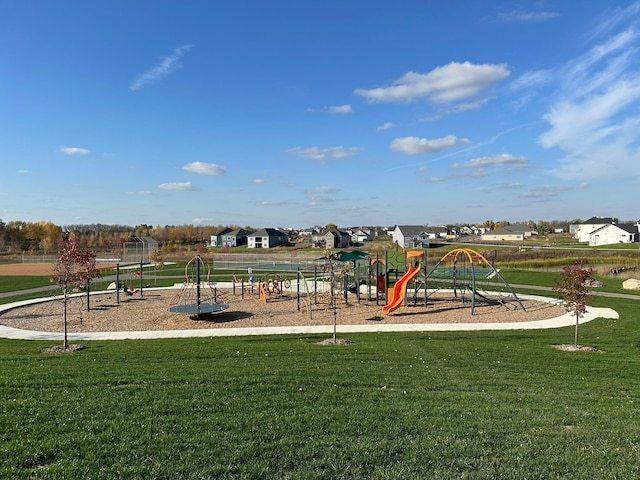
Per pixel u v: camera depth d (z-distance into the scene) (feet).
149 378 26.96
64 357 35.35
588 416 21.38
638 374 31.48
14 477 14.16
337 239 277.44
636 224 252.83
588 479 15.01
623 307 65.92
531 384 27.86
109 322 57.88
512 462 16.14
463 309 66.39
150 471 14.87
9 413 19.84
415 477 15.01
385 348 39.32
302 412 21.04
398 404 22.62
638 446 17.70
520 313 62.95
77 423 18.83
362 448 17.02
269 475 14.94
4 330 52.21
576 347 40.81
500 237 318.86
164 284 103.50
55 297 78.33
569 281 42.37
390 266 115.34
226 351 37.63
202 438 17.57
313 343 42.93
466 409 22.07
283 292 86.17
